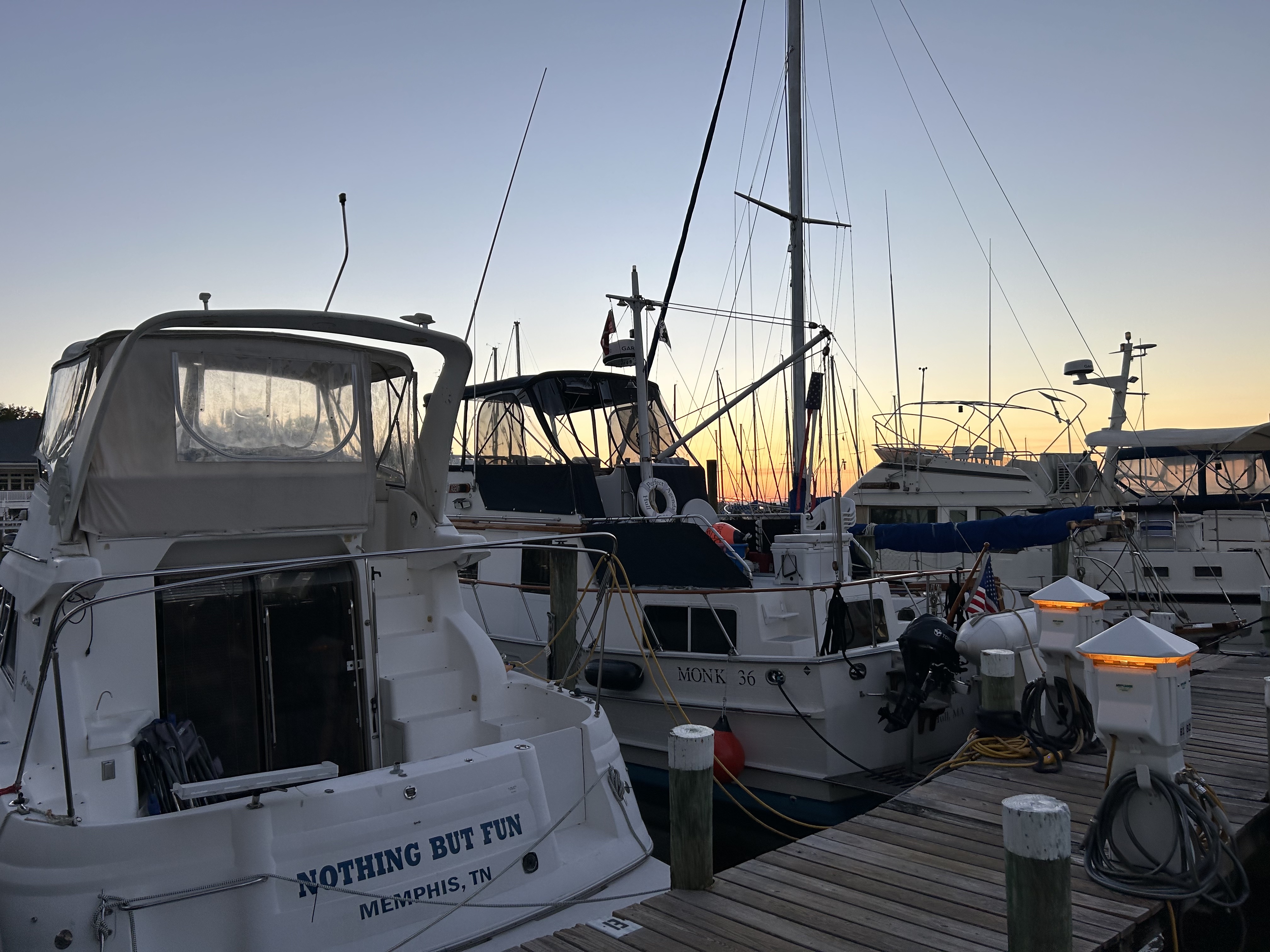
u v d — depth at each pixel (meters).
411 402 6.08
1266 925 5.65
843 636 8.57
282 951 3.84
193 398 4.83
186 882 3.78
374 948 4.03
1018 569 16.23
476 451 12.44
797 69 12.34
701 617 9.28
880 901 4.61
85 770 4.27
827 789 8.27
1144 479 16.59
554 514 10.74
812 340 11.22
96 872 3.67
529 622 10.38
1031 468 18.03
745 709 8.75
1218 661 11.32
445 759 4.60
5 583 5.49
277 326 4.85
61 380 5.70
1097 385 17.14
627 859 4.96
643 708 9.53
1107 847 4.87
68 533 4.55
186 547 4.99
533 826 4.67
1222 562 14.02
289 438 5.09
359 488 5.32
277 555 5.24
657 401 12.45
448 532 5.95
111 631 4.59
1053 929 3.47
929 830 5.64
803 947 4.12
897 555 17.45
